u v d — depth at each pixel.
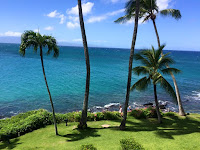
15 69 50.06
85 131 13.79
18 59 72.38
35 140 12.38
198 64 90.12
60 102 25.39
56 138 12.52
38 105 23.88
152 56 14.90
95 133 13.28
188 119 17.28
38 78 40.38
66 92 30.36
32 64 61.31
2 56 80.06
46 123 15.85
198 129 14.13
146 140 11.54
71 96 28.31
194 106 25.45
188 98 29.55
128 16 18.34
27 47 12.20
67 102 25.48
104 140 11.65
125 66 68.12
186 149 9.97
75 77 43.34
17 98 26.28
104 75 47.50
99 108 23.66
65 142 11.59
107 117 17.33
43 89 31.62
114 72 53.12
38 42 12.07
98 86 35.25
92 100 26.81
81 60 83.81
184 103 26.86
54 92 30.09
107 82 39.22
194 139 11.66
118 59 101.50
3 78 38.53
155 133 13.05
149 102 26.81
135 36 13.55
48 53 12.95
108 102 26.20
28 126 14.34
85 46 13.48
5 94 27.86
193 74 55.53
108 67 63.72
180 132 13.31
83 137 12.47
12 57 78.12
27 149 10.59
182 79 46.75
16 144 11.82
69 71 51.50
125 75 48.81
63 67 58.59
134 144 8.79
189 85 39.72
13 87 32.00
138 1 13.36
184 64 85.81
